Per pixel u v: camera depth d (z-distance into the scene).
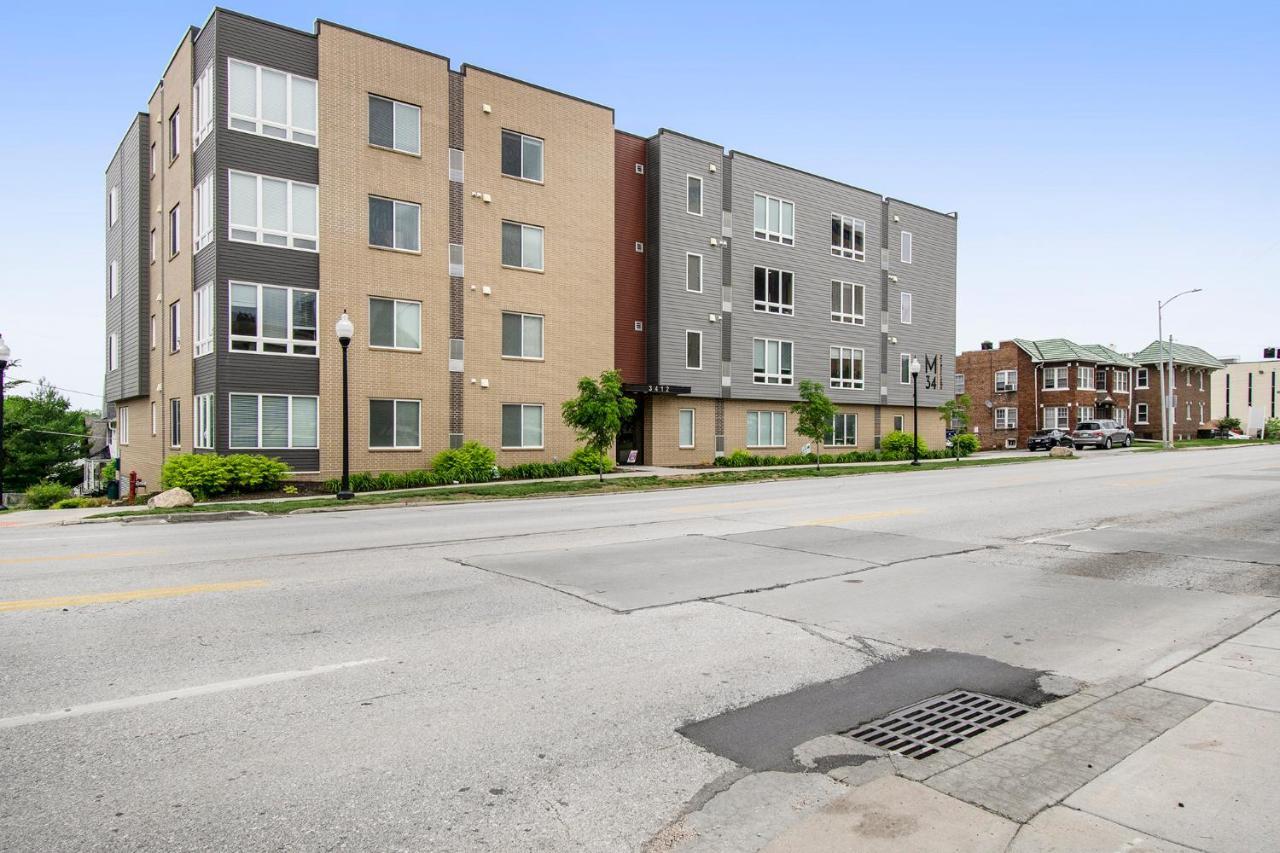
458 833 3.31
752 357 33.94
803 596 7.71
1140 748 4.11
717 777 3.85
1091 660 5.73
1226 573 9.01
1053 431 50.47
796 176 35.84
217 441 20.97
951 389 43.72
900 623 6.72
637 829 3.36
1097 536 11.84
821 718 4.62
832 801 3.60
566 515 15.11
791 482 24.53
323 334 22.59
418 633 6.24
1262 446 50.78
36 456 49.84
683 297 31.59
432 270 24.66
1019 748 4.15
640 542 11.23
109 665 5.37
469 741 4.21
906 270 41.25
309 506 17.39
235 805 3.50
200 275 22.34
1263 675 5.32
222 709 4.59
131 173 28.84
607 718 4.56
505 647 5.89
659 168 30.95
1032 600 7.61
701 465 31.55
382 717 4.51
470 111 25.61
